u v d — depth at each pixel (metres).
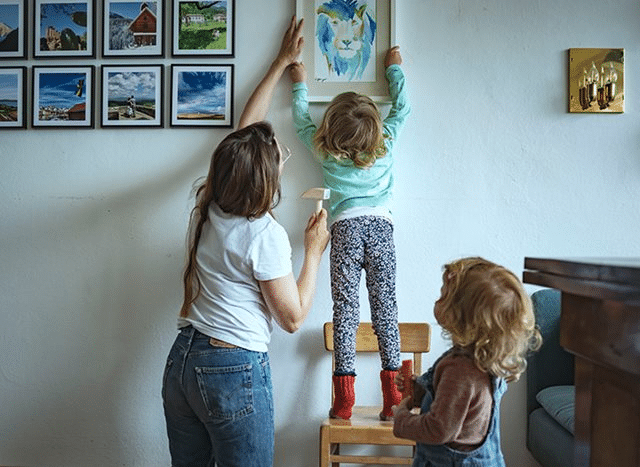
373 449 2.75
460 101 2.78
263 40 2.80
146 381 2.81
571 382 2.62
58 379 2.83
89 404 2.82
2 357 2.84
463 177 2.78
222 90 2.79
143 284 2.82
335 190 2.59
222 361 1.98
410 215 2.78
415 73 2.78
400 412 1.82
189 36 2.80
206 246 2.08
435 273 2.77
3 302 2.86
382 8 2.77
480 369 1.69
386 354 2.52
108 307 2.83
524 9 2.78
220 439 2.00
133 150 2.83
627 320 0.91
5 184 2.86
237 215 2.06
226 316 2.01
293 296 2.08
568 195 2.77
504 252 2.77
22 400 2.84
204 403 1.98
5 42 2.84
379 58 2.76
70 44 2.83
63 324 2.84
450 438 1.67
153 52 2.80
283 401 2.79
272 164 2.07
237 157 2.03
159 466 2.80
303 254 2.78
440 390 1.71
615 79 2.76
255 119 2.69
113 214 2.83
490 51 2.78
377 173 2.59
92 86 2.82
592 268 0.94
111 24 2.82
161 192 2.82
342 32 2.77
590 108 2.75
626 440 0.94
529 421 2.65
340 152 2.52
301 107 2.70
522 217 2.77
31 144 2.86
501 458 1.75
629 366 0.90
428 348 2.68
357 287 2.55
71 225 2.84
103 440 2.81
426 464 1.78
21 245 2.86
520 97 2.78
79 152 2.84
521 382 2.74
